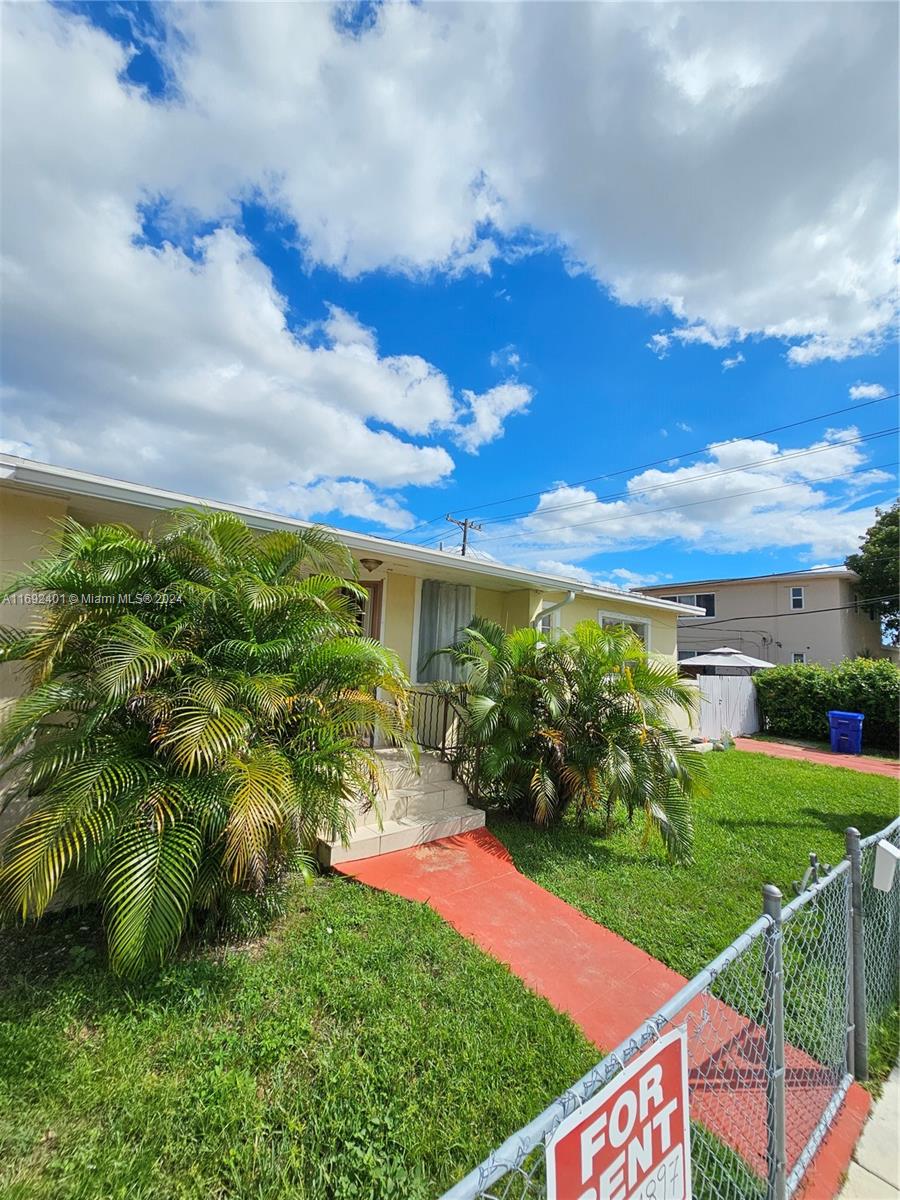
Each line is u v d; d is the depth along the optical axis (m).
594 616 9.62
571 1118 1.09
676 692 5.61
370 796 3.70
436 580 7.86
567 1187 1.06
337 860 4.36
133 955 2.47
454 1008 2.72
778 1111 1.79
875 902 3.21
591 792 5.29
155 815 2.70
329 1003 2.69
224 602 3.43
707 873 4.66
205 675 3.19
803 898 2.13
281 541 3.93
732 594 22.77
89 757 2.88
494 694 5.57
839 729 12.34
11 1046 2.34
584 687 5.57
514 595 8.59
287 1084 2.22
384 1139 2.01
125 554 3.25
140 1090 2.14
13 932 3.25
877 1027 2.88
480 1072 2.33
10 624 3.73
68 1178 1.81
